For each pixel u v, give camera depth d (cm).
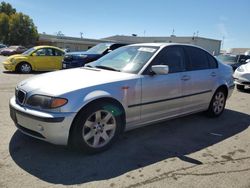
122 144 434
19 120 380
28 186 305
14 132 457
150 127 524
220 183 328
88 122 375
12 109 392
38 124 354
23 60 1366
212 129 529
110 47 1137
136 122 438
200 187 317
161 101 461
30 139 429
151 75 441
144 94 432
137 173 344
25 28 5850
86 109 367
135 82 420
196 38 5709
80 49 5859
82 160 371
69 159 372
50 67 1449
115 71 447
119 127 410
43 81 393
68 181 319
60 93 354
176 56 501
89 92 372
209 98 573
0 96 733
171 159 388
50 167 349
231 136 494
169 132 502
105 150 402
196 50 552
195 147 436
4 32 5781
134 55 478
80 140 368
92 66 491
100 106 380
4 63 1382
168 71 460
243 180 337
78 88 368
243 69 1032
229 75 622
